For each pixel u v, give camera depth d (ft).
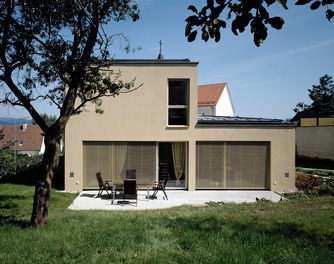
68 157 50.85
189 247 17.52
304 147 98.27
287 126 53.11
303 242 18.12
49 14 24.09
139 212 32.63
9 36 23.17
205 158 52.70
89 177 51.67
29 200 39.75
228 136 52.49
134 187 40.86
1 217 27.89
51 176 23.56
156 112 51.93
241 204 38.63
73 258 15.87
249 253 16.16
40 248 17.04
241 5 8.80
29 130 157.17
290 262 15.02
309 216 26.43
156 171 52.42
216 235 19.57
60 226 22.59
